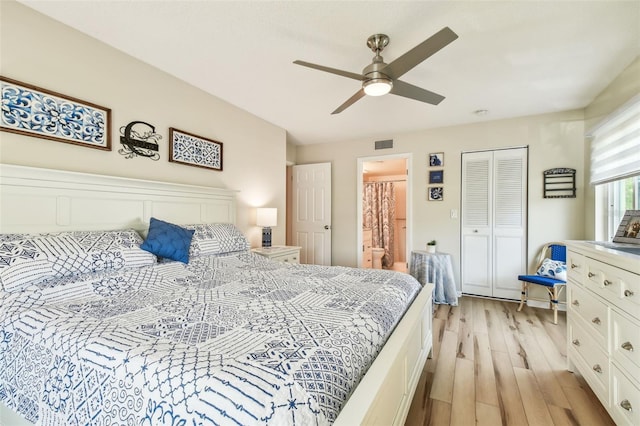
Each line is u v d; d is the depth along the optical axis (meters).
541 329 2.86
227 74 2.65
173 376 0.82
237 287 1.75
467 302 3.75
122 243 1.91
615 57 2.29
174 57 2.38
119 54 2.28
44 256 1.53
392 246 7.04
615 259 1.47
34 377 1.11
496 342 2.58
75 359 1.00
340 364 0.96
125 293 1.57
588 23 1.88
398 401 1.27
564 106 3.33
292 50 2.24
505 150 3.78
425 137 4.27
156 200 2.47
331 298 1.56
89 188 2.03
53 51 1.92
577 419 1.62
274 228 4.09
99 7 1.80
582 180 3.39
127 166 2.34
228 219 3.22
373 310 1.42
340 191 4.95
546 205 3.57
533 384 1.95
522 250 3.71
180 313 1.29
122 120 2.31
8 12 1.74
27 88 1.80
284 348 0.97
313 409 0.78
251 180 3.67
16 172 1.71
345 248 4.90
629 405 1.35
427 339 2.12
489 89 2.88
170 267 1.96
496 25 1.90
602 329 1.60
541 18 1.83
